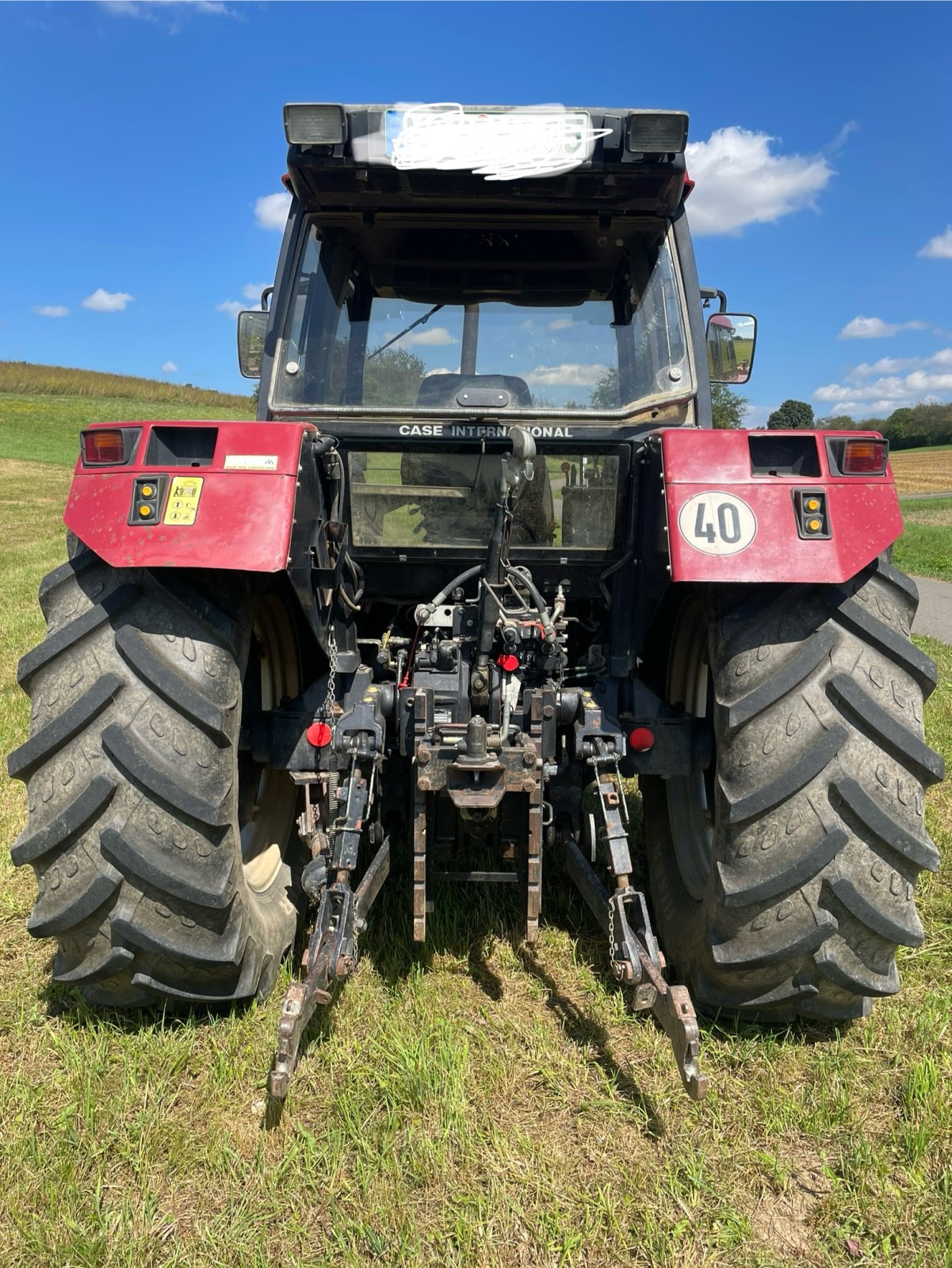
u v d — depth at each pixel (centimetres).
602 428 288
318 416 292
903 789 217
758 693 219
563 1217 187
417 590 308
